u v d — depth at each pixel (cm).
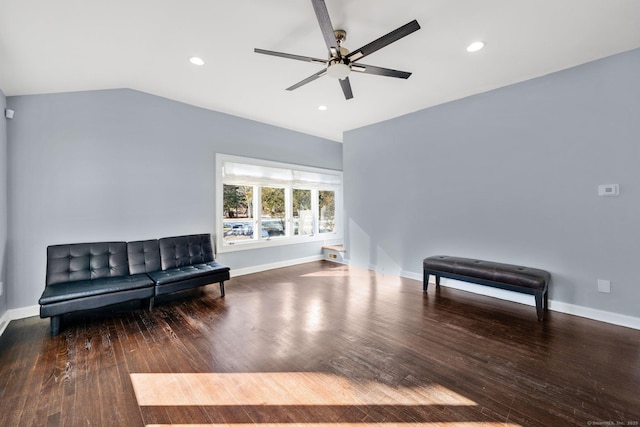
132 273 340
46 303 250
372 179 508
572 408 162
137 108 370
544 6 205
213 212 445
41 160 311
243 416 159
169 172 398
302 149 575
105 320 291
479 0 199
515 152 340
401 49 265
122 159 360
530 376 193
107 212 350
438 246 418
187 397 174
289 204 558
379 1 200
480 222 372
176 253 379
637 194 266
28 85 287
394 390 180
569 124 302
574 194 301
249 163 486
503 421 153
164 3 199
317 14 175
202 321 288
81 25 218
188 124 415
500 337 250
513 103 341
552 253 316
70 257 307
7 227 291
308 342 243
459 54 274
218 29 233
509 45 258
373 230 509
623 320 273
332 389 181
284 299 354
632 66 266
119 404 168
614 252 279
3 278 283
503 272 310
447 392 178
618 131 274
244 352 227
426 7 207
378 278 455
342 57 224
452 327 271
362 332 262
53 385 185
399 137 465
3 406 165
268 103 409
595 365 205
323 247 613
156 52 268
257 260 502
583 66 292
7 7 188
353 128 538
